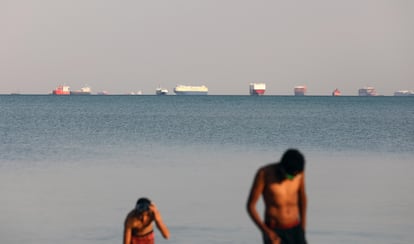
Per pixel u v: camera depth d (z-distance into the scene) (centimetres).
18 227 6100
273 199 3005
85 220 6431
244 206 7188
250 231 5878
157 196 7912
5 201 7519
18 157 13075
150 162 12069
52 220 6406
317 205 7269
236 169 10838
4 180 9362
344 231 5875
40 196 7875
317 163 12138
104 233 5853
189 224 6203
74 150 14800
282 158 2953
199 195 7981
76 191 8306
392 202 7444
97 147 15675
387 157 13400
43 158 12875
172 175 10000
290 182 3003
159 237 5644
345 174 10275
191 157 13138
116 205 7275
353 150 15275
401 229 5950
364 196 7906
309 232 5847
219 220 6394
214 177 9762
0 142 17150
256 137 19688
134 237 4241
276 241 2955
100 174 10112
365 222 6291
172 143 17100
